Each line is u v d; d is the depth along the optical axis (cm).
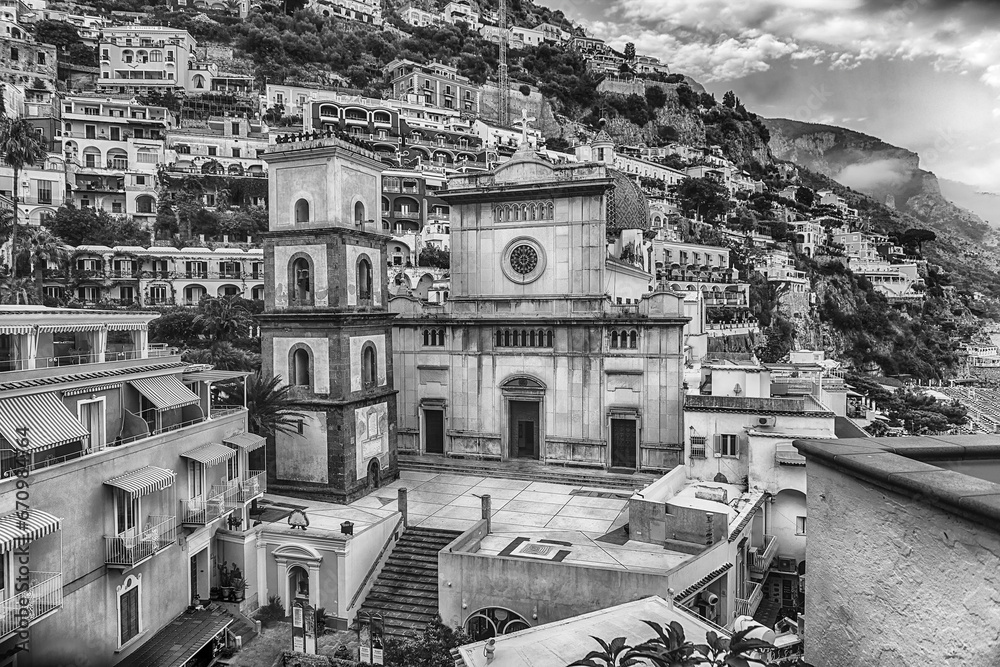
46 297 9488
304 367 5006
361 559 4034
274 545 4047
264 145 14362
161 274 10275
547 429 5809
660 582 3350
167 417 3769
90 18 18700
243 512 4094
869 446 938
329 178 4784
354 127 16788
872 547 859
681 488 4772
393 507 4731
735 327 14588
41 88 14688
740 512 4262
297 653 3519
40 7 18238
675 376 5441
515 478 5612
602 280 5647
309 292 4959
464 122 19062
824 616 967
